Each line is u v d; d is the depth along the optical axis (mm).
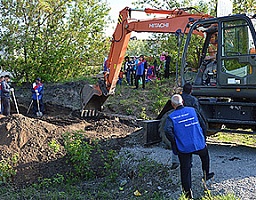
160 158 8914
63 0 21359
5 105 15219
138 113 15758
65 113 17141
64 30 21750
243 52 9039
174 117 6637
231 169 7984
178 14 11672
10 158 9172
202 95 9844
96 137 10750
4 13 21188
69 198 7551
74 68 22359
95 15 22078
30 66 21328
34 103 16875
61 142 9969
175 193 7227
